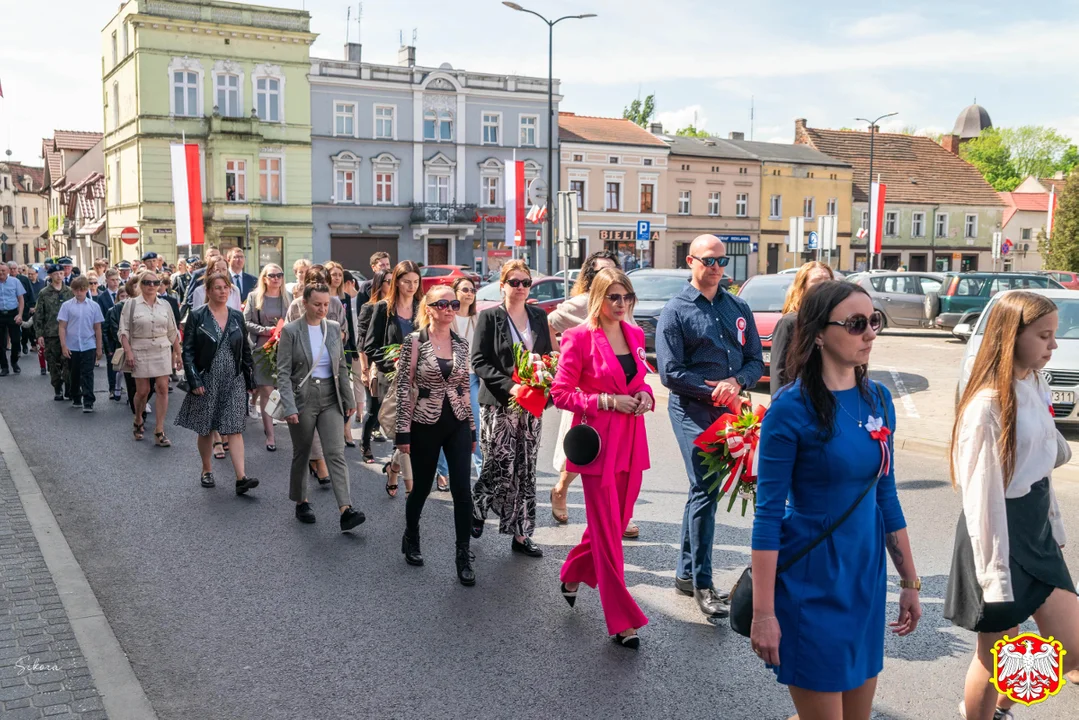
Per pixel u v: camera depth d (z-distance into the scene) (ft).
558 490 23.88
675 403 17.89
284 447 33.86
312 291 22.91
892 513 10.11
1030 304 11.06
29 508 24.44
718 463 15.14
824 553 9.43
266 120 145.28
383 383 27.20
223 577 19.67
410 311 27.91
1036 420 11.34
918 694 14.08
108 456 32.14
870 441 9.48
